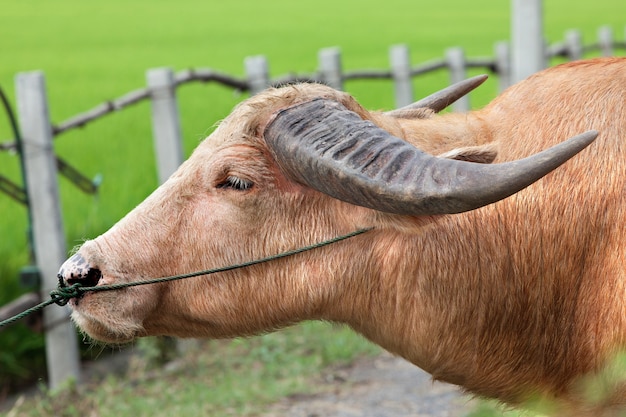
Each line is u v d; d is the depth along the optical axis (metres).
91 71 20.94
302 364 6.92
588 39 25.64
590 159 3.67
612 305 3.57
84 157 11.74
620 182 3.61
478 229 3.72
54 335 6.70
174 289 3.78
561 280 3.71
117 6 40.41
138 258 3.69
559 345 3.77
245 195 3.66
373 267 3.73
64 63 22.41
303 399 6.34
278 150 3.54
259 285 3.76
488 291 3.74
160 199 3.74
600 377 3.62
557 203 3.69
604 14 35.56
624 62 3.83
